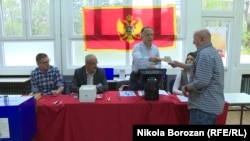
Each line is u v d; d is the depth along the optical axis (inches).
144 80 84.3
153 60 88.4
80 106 79.1
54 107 78.5
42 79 98.2
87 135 80.8
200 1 155.6
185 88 73.7
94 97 80.4
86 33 159.9
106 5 157.9
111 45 161.2
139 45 101.2
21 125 66.4
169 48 161.5
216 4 160.7
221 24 161.8
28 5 159.3
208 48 67.0
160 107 79.7
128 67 161.6
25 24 160.6
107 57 163.5
